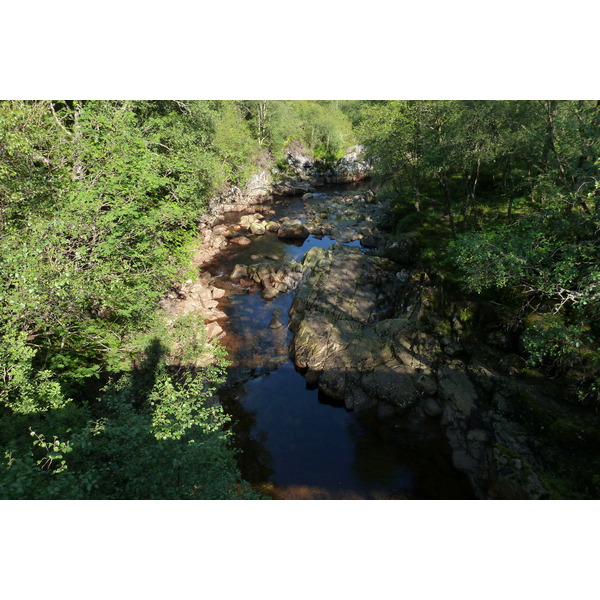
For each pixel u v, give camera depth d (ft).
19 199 38.40
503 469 41.34
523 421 48.21
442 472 45.85
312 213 149.07
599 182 36.06
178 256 62.23
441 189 110.11
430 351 60.59
